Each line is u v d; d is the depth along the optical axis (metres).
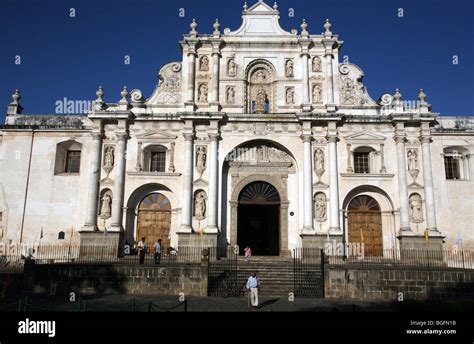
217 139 33.78
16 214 33.38
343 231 32.88
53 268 24.50
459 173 34.41
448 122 34.75
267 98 35.94
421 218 32.44
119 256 31.95
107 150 34.06
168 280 24.31
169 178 33.56
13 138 34.81
